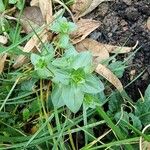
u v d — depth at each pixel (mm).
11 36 254
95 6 259
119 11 257
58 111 232
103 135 222
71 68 214
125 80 246
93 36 254
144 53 248
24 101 237
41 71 218
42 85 243
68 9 258
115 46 250
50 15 258
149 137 214
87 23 256
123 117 227
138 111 233
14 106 243
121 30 253
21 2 257
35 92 240
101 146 215
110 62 249
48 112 237
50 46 244
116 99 238
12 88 230
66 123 227
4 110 239
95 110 229
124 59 248
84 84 214
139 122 225
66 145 234
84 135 236
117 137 222
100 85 215
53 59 237
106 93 242
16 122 242
